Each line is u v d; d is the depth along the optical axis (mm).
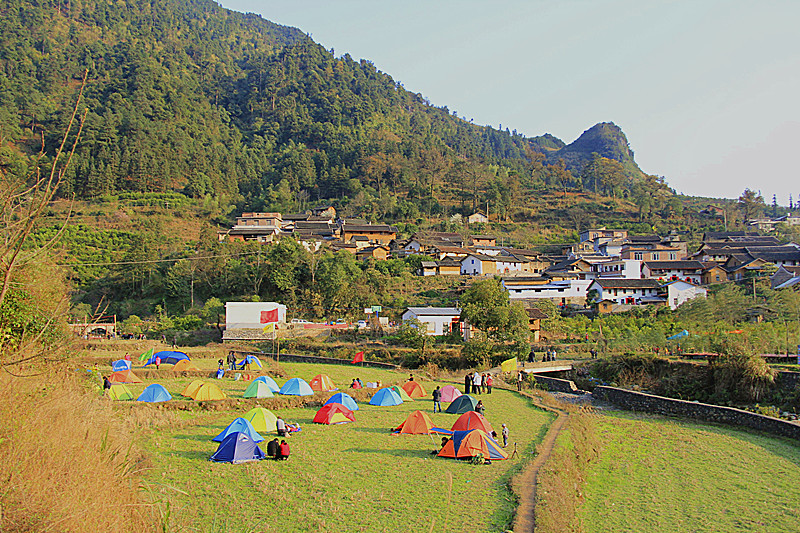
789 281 75875
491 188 160000
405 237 123438
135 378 36938
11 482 8812
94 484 9938
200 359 52656
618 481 23031
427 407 33875
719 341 45625
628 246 110188
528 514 15984
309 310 76312
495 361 52562
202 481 18000
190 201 147125
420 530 14820
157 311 79562
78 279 87000
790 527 18047
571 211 163375
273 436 24984
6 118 140500
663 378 44188
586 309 80625
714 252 101062
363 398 36062
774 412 34969
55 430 10500
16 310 12555
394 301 80062
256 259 85875
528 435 26797
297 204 158000
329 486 18188
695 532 17688
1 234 6750
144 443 22391
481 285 58031
